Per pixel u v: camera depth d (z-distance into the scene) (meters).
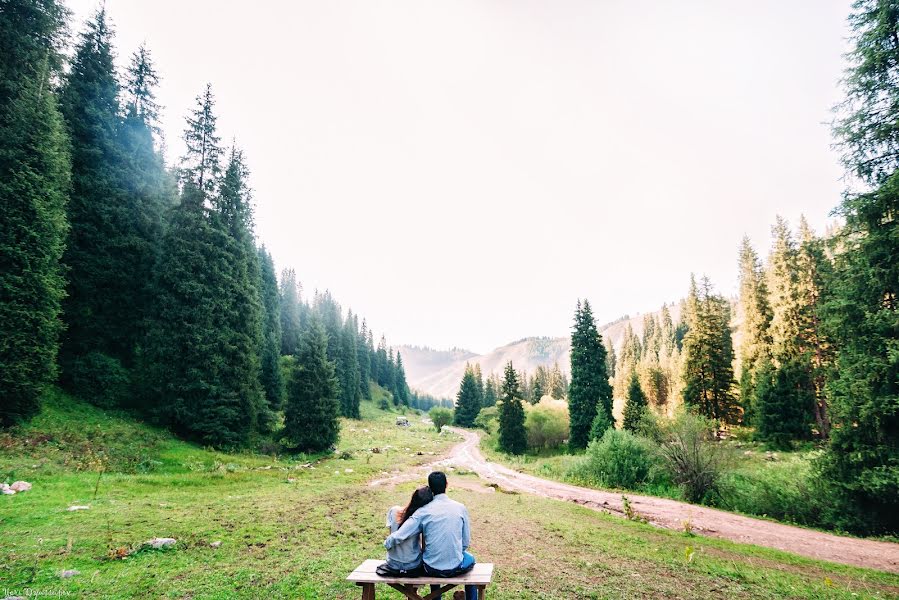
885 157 15.48
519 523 13.98
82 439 18.98
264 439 32.19
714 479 21.95
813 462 17.41
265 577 7.46
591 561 9.79
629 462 26.89
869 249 15.47
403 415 118.31
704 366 46.34
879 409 14.59
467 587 5.16
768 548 13.03
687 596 7.71
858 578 10.03
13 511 10.48
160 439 22.77
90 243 25.34
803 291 38.03
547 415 59.91
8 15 21.19
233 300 28.95
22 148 19.27
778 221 41.03
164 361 25.78
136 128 29.69
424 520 5.11
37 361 18.22
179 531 10.09
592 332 53.53
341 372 82.00
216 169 30.98
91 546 8.52
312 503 14.74
